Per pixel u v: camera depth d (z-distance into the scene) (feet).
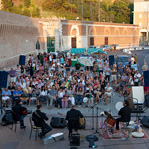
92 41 226.38
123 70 79.87
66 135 38.45
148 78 53.78
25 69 89.04
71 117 35.83
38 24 167.32
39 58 116.16
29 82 62.64
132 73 72.38
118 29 263.29
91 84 62.90
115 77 72.13
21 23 132.05
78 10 302.45
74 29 200.54
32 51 157.17
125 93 62.75
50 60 109.70
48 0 288.51
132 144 34.60
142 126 41.19
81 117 36.32
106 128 39.06
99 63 85.05
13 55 122.52
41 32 171.63
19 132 39.88
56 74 73.31
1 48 106.73
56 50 178.91
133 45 296.71
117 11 360.48
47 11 282.97
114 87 69.31
